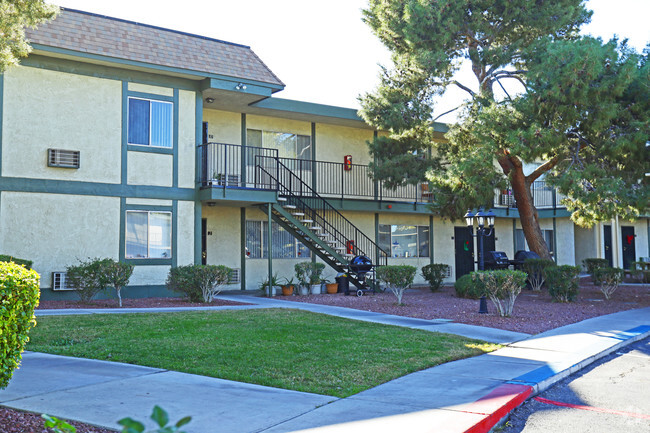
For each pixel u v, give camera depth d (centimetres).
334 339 934
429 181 1731
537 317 1280
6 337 472
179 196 1647
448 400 592
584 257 3092
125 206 1563
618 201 1524
